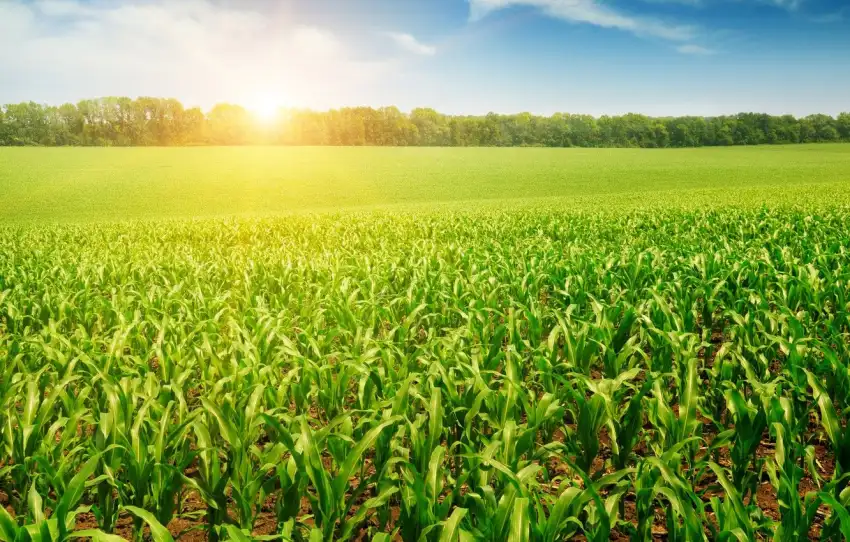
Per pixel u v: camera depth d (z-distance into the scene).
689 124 161.50
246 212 54.03
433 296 7.54
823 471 4.32
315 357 5.64
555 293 8.22
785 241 13.81
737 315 5.53
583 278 8.23
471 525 2.92
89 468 2.90
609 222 21.17
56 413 4.97
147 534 3.88
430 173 82.25
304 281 10.36
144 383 4.72
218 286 10.66
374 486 4.24
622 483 3.06
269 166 89.31
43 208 56.34
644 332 5.74
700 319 7.95
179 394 4.05
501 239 17.94
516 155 110.88
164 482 3.36
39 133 148.25
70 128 150.50
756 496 4.07
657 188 64.56
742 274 7.73
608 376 4.84
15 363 5.05
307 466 2.98
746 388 5.19
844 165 82.00
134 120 153.75
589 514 2.97
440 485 2.92
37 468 3.83
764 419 3.53
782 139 154.12
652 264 9.27
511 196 63.41
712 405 4.80
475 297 7.47
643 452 4.64
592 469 4.33
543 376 4.45
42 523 2.56
